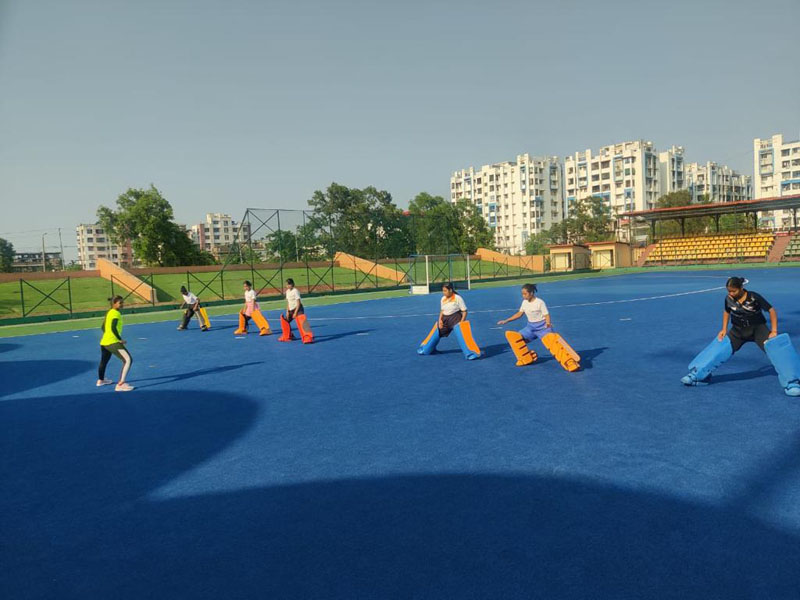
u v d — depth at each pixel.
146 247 65.00
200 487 5.04
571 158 152.88
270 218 42.34
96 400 8.93
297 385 9.38
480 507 4.35
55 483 5.30
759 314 7.64
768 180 138.25
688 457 5.22
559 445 5.71
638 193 138.25
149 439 6.61
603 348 11.86
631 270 62.94
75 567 3.74
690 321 16.14
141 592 3.40
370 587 3.32
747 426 6.10
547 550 3.66
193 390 9.34
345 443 6.11
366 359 11.80
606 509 4.21
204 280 41.44
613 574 3.35
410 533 3.98
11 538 4.19
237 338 16.83
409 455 5.63
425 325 18.48
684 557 3.51
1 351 16.23
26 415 8.10
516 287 41.66
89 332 21.45
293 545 3.89
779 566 3.37
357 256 49.88
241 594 3.32
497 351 12.08
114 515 4.53
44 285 36.88
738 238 63.78
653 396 7.58
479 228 89.00
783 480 4.61
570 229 100.25
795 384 7.32
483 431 6.31
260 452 5.95
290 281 15.10
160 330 20.36
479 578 3.37
